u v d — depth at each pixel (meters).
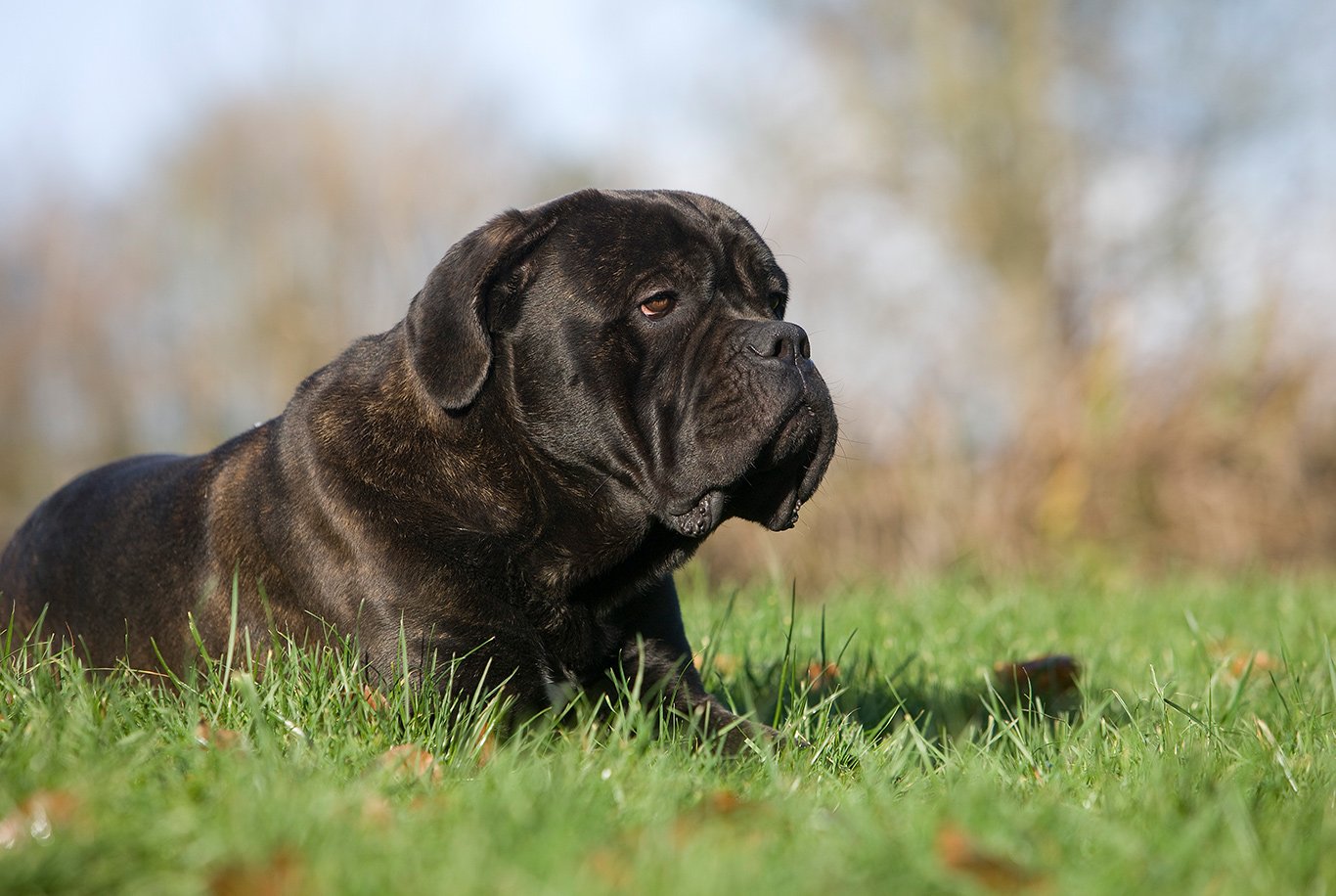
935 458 23.27
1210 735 7.41
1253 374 24.97
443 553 7.64
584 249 7.91
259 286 47.25
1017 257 47.19
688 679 8.55
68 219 54.72
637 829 5.23
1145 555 23.28
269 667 7.12
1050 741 7.48
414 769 6.01
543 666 7.92
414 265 48.03
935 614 13.48
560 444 7.86
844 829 5.17
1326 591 16.67
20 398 54.94
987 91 47.34
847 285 44.84
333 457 7.87
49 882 4.46
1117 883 4.69
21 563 9.49
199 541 8.47
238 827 4.84
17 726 6.26
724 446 7.69
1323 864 5.03
